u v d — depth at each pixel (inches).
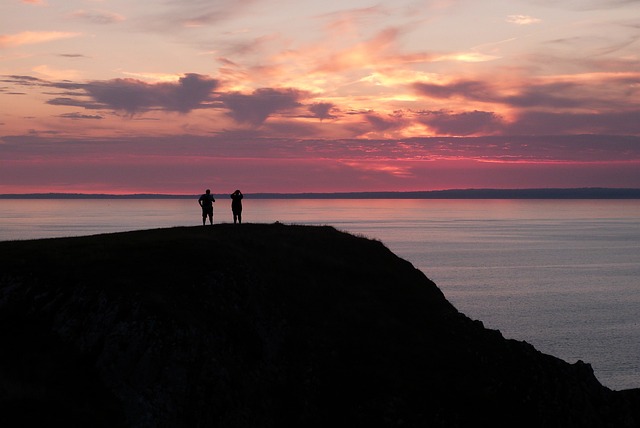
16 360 979.9
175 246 1266.0
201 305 1122.0
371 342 1234.6
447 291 5315.0
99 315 1043.9
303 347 1183.6
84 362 992.9
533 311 4483.3
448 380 1190.9
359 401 1105.4
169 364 1000.9
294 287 1307.8
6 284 1112.8
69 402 924.6
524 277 6314.0
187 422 968.9
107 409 933.8
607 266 7431.1
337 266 1454.2
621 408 1320.1
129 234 1464.1
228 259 1263.5
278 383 1107.9
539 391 1236.5
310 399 1098.7
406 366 1202.6
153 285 1119.6
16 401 899.4
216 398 1009.5
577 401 1258.6
